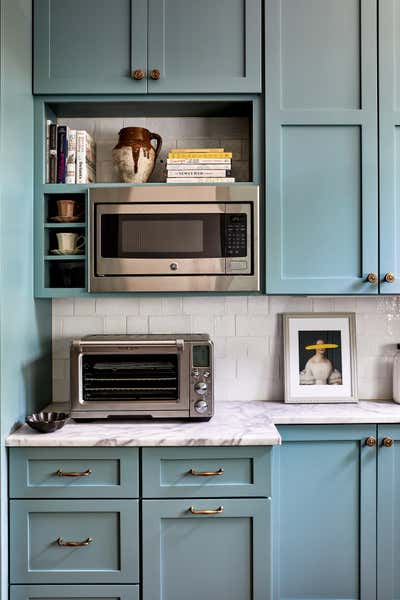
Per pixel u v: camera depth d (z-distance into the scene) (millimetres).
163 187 1973
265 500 1730
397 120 1996
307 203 2002
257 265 1977
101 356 1925
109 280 1978
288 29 1990
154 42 1981
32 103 1991
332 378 2256
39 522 1739
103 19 1982
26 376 1942
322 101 1994
